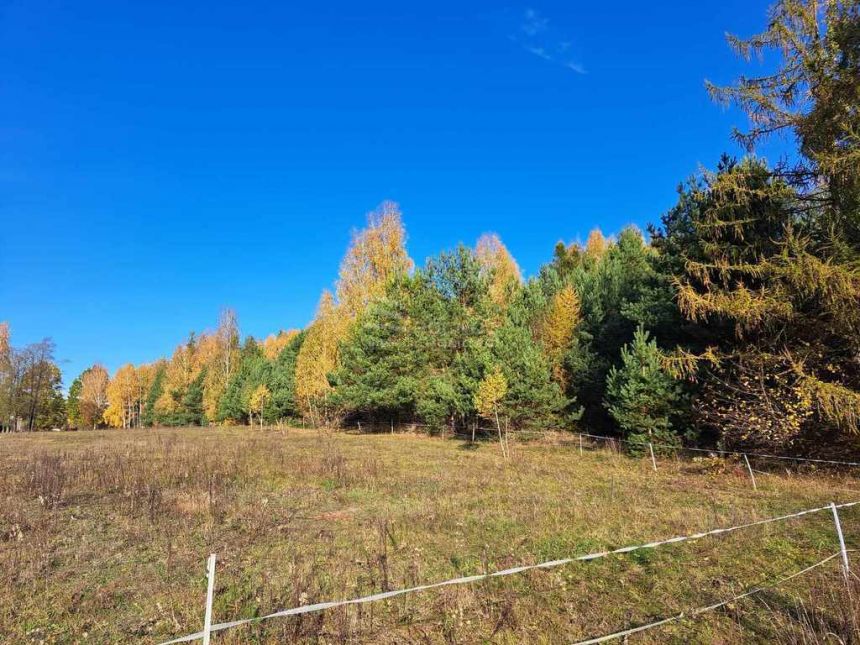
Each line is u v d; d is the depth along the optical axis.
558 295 29.88
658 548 7.16
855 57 10.88
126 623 5.23
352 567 6.68
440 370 31.86
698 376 15.59
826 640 4.33
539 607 5.31
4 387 61.19
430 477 13.94
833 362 12.78
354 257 38.59
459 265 31.67
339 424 37.66
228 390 54.06
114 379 75.88
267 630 4.84
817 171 11.84
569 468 15.61
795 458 13.53
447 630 4.80
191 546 7.76
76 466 15.95
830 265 11.34
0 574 6.55
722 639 4.54
